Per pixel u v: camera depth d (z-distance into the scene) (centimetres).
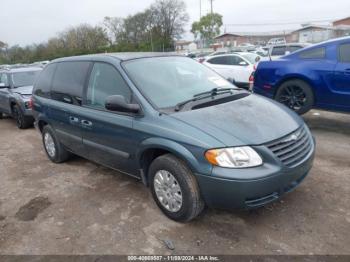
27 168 523
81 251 300
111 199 391
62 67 485
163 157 321
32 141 698
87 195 407
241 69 1068
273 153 285
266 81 647
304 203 350
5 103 893
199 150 286
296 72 595
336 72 549
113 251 296
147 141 325
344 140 546
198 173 288
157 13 6375
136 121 339
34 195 420
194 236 308
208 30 6338
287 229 309
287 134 305
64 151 514
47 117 501
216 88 388
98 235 321
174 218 329
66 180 459
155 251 292
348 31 5094
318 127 634
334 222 315
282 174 284
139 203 375
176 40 6775
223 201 286
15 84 896
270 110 344
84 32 5591
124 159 369
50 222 351
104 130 382
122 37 6197
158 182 335
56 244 312
